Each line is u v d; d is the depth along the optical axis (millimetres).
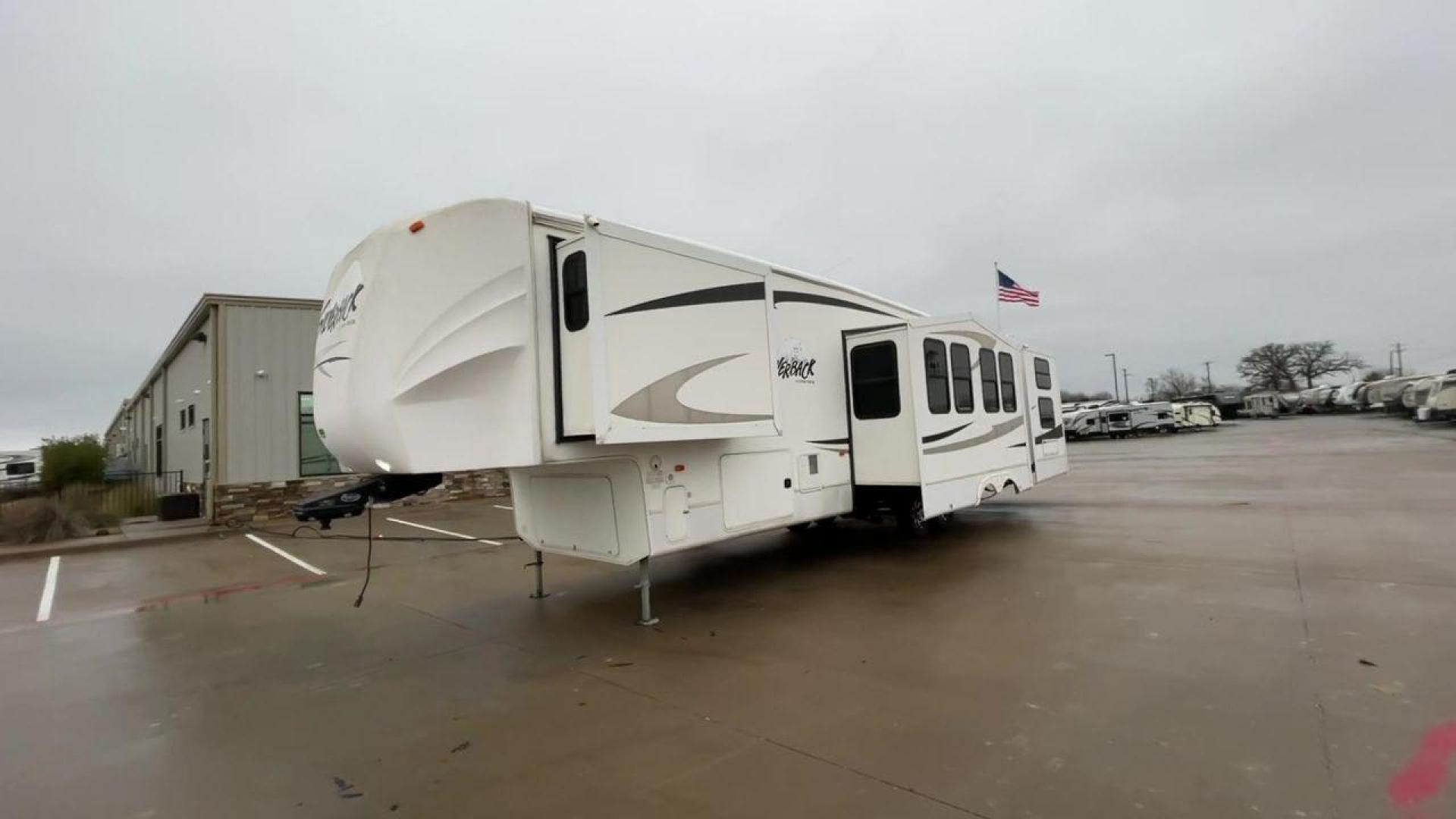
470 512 14227
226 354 14008
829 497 7285
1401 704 3293
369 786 3039
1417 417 30078
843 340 7676
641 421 4738
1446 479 11500
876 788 2795
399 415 4172
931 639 4641
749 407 5625
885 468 7379
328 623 5949
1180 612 4922
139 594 7480
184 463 18844
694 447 5676
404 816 2771
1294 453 18859
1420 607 4777
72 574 8781
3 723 3891
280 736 3607
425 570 8172
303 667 4762
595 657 4672
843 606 5598
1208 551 6965
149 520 14430
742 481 6145
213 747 3504
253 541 11273
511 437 4598
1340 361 65688
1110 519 9305
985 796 2686
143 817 2848
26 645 5559
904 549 7930
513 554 9062
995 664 4098
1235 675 3746
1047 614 5039
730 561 7793
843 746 3174
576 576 7402
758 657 4473
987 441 8375
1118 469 16750
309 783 3092
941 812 2590
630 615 5695
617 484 5305
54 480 17953
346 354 4348
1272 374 67562
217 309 13953
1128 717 3303
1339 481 12102
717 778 2945
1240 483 12656
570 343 4754
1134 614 4922
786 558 7777
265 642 5402
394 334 4215
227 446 13922
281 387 14555
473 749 3354
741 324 5605
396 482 5465
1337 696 3418
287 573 8406
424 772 3143
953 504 7590
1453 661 3799
